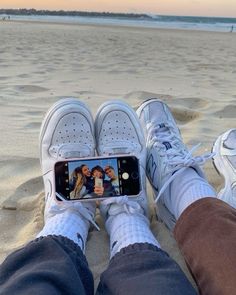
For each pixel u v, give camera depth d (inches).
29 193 21.1
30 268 12.6
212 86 48.6
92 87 45.4
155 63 69.3
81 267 13.6
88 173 17.9
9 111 34.7
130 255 13.7
